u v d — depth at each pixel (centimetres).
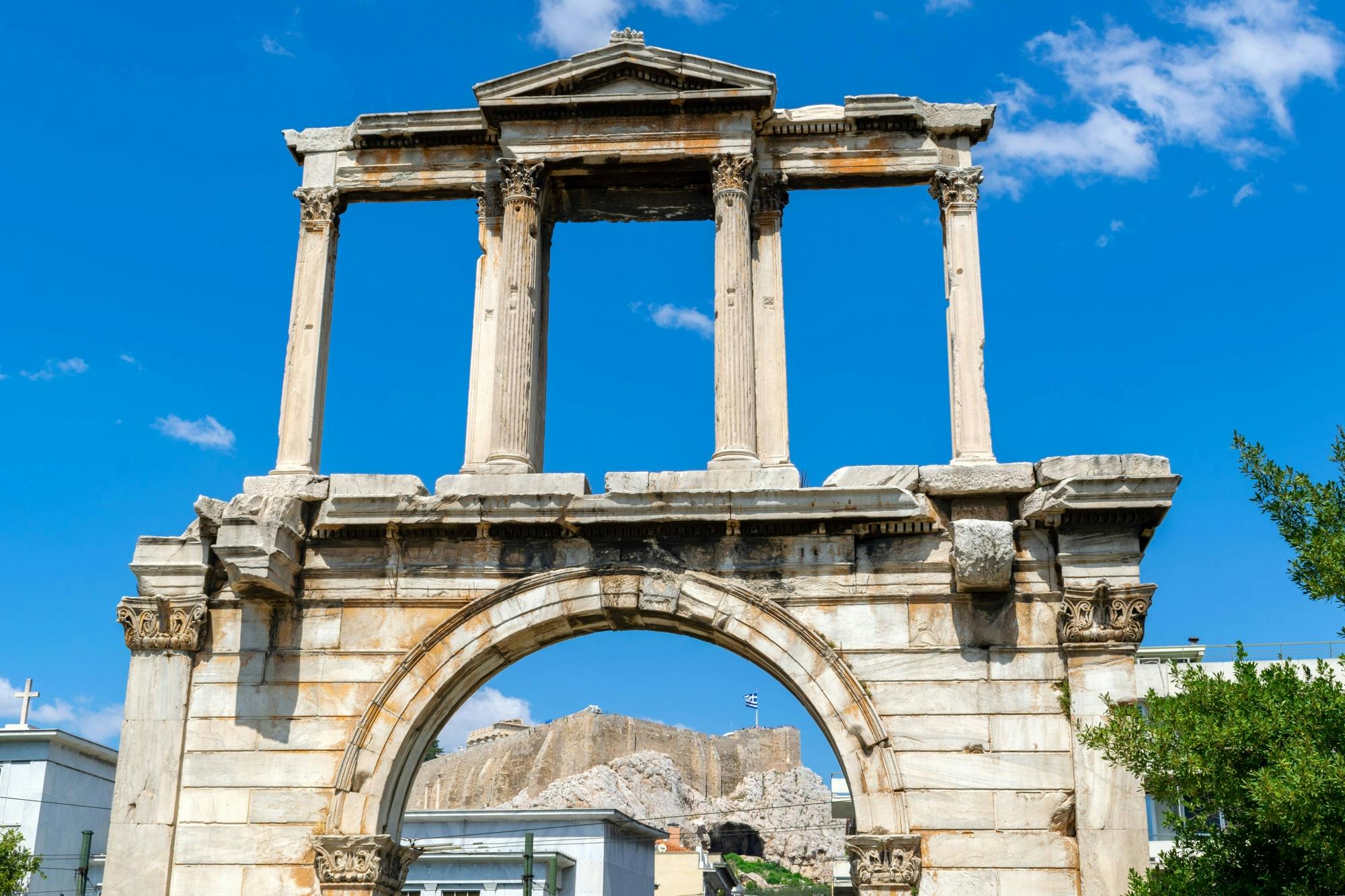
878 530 2309
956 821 2170
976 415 2381
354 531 2366
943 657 2248
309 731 2297
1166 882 1919
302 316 2538
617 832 5825
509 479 2333
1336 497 1914
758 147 2581
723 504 2300
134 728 2305
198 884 2234
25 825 4838
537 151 2541
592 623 2369
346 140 2633
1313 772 1706
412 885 5100
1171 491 2216
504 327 2452
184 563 2364
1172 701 1933
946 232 2522
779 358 2484
